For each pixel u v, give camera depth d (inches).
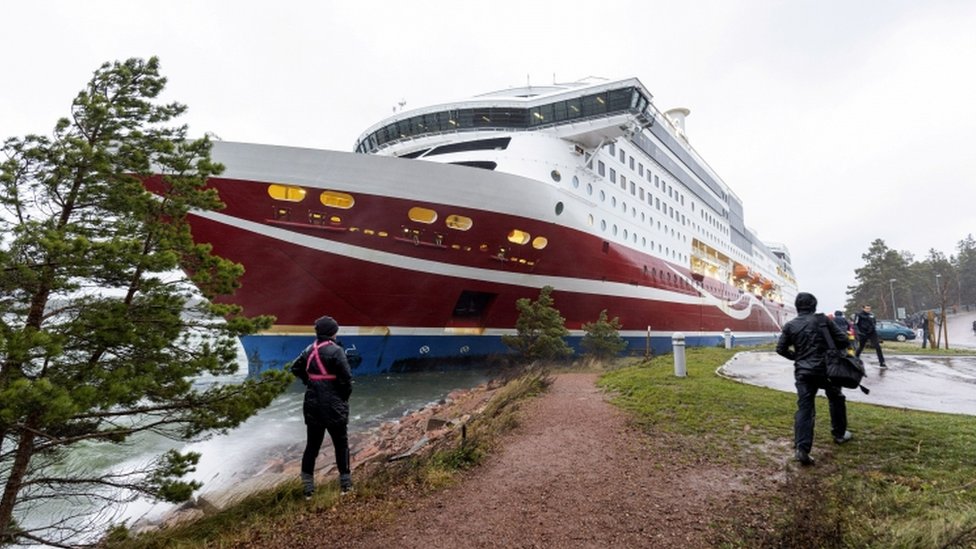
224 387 211.6
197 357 199.9
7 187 171.0
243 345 640.4
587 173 909.8
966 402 287.7
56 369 178.2
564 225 786.2
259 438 418.6
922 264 3508.9
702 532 142.9
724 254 1641.2
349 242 613.3
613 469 203.6
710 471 193.0
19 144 177.2
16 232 166.6
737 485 176.6
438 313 708.7
